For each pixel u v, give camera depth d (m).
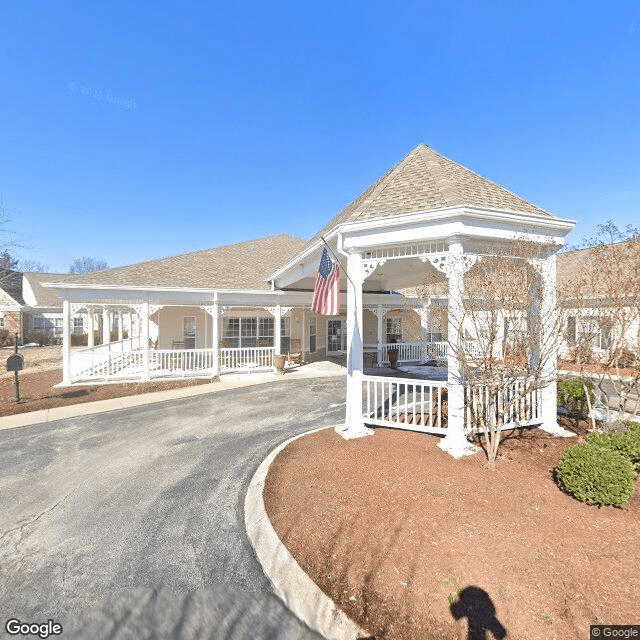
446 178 7.30
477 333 6.02
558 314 7.02
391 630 2.91
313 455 6.44
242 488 5.51
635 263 6.80
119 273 16.52
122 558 3.92
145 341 14.77
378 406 10.05
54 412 10.12
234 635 2.98
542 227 6.84
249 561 3.88
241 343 19.84
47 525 4.55
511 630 2.84
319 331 22.70
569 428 7.61
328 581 3.43
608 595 3.15
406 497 4.81
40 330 34.06
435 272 11.29
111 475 6.00
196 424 8.84
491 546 3.79
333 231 7.77
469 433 6.59
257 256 21.56
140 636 2.97
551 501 4.68
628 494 4.46
